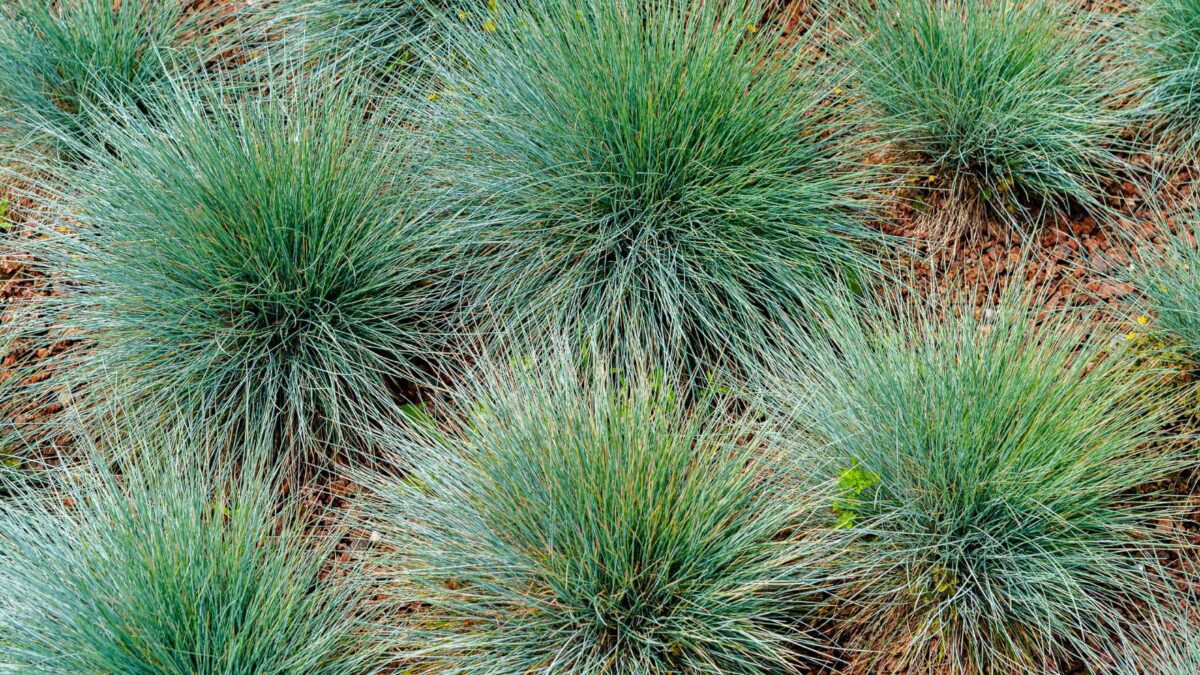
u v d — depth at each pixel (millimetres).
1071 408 2387
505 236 2549
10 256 2680
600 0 2547
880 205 2590
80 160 2715
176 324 2502
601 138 2525
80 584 2338
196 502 2418
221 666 2328
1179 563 2385
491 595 2367
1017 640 2355
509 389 2455
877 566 2379
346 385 2535
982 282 2555
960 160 2582
